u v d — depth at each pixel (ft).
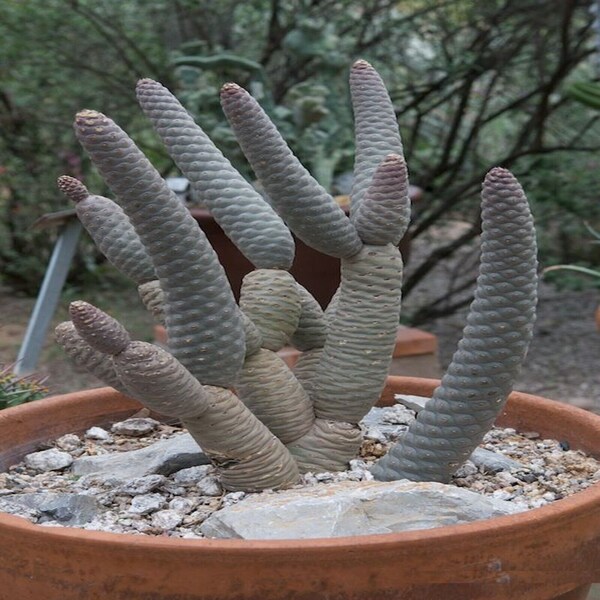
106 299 9.39
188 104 6.68
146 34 8.57
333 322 2.77
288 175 2.57
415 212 8.38
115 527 2.51
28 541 2.23
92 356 2.52
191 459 2.84
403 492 2.43
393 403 3.31
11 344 8.03
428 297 9.43
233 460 2.61
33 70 8.57
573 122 8.99
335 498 2.42
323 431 2.77
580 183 8.23
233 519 2.39
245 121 2.55
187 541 2.15
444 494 2.44
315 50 6.74
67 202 9.16
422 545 2.17
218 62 6.49
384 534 2.19
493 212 2.49
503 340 2.57
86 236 9.30
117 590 2.19
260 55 8.54
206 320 2.48
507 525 2.23
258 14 8.48
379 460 2.77
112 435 3.15
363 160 2.81
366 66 2.87
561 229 8.59
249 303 2.72
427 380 3.28
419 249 10.35
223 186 2.73
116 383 2.54
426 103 8.98
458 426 2.64
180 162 2.73
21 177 9.06
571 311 9.27
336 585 2.16
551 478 2.79
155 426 3.18
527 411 3.10
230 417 2.55
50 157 9.15
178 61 6.52
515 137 9.34
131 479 2.74
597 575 2.42
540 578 2.31
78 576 2.22
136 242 2.76
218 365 2.52
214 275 2.48
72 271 9.67
